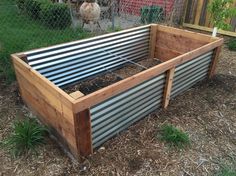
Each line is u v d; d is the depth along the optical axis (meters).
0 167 2.28
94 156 2.37
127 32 3.81
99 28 5.96
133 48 4.05
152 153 2.43
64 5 5.47
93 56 3.48
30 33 5.03
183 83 3.36
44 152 2.43
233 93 3.53
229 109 3.19
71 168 2.27
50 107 2.36
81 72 3.44
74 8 6.83
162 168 2.29
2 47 4.22
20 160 2.35
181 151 2.48
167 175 2.22
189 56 3.09
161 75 2.80
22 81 2.78
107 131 2.46
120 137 2.60
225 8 4.71
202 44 3.71
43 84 2.28
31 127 2.56
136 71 3.95
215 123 2.92
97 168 2.26
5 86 3.46
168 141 2.57
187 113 3.05
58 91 2.08
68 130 2.20
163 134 2.65
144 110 2.83
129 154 2.41
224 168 2.34
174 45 4.06
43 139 2.54
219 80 3.85
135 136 2.63
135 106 2.66
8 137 2.61
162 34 4.14
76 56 3.26
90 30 5.77
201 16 6.37
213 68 3.80
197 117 2.99
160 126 2.79
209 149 2.54
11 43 4.41
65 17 5.46
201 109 3.14
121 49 3.85
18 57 2.68
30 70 2.44
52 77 3.11
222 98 3.40
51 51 2.97
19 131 2.50
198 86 3.65
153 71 2.61
